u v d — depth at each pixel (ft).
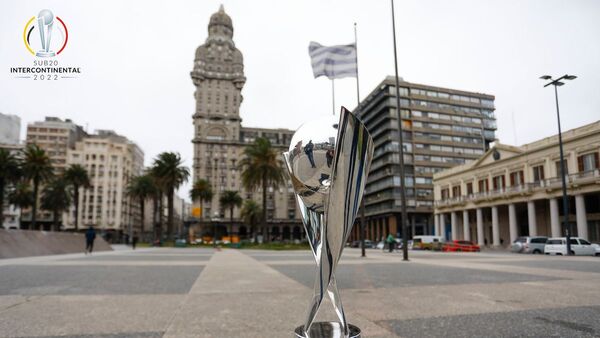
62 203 189.16
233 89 313.53
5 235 51.06
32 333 10.18
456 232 156.97
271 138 318.65
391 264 38.99
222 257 55.11
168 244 148.25
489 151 136.56
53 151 293.43
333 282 6.41
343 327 6.06
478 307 13.94
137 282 21.94
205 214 287.07
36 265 35.63
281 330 10.44
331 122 6.70
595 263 41.83
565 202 80.02
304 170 6.55
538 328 10.71
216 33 324.60
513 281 22.57
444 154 205.57
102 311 13.16
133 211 335.88
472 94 220.43
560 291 18.15
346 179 6.18
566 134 106.73
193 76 304.71
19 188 197.77
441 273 28.14
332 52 59.77
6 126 283.38
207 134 299.99
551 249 83.41
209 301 15.26
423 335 9.93
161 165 146.61
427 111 208.03
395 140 200.34
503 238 142.10
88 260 45.03
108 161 293.23
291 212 302.45
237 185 295.89
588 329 10.61
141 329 10.59
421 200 196.75
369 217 228.02
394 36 51.70
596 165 97.60
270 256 59.47
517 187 120.37
